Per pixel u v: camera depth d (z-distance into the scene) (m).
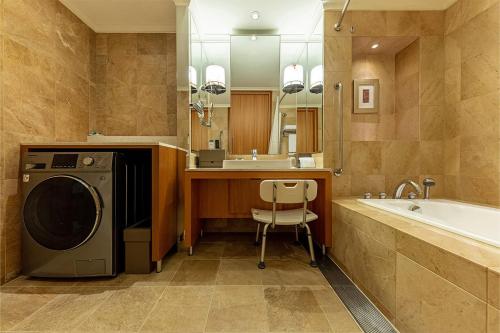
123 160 1.66
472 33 1.98
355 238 1.52
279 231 2.64
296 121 2.59
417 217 1.26
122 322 1.12
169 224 1.86
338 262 1.80
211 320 1.13
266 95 2.62
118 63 2.53
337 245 1.82
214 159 2.47
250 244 2.28
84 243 1.52
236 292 1.39
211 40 2.62
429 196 2.16
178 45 2.18
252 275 1.61
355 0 2.18
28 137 1.69
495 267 0.69
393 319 1.12
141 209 2.03
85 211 1.53
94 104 2.50
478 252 0.81
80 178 1.53
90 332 1.05
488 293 0.69
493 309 0.67
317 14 2.37
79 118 2.27
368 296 1.34
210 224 2.66
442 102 2.26
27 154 1.54
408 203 1.90
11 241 1.55
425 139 2.28
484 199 1.90
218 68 2.60
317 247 2.17
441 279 0.85
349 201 1.95
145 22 2.44
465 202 1.90
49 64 1.90
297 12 2.35
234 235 2.56
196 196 2.23
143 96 2.54
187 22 2.17
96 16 2.32
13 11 1.57
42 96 1.82
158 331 1.06
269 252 2.06
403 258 1.05
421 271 0.95
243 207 2.41
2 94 1.50
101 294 1.37
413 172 2.29
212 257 1.94
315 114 2.50
